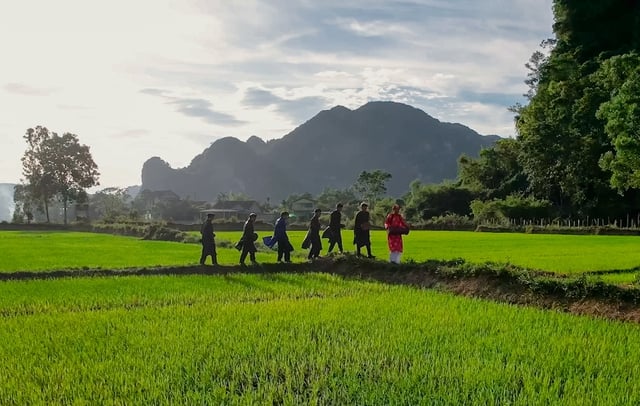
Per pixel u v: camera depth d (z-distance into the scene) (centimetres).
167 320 1059
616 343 898
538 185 7131
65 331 976
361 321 1044
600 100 5972
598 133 6103
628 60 2153
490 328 1000
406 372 729
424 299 1320
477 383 689
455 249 2700
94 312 1153
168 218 12325
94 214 13250
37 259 2377
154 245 3516
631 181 1925
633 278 1507
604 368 757
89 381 702
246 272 1991
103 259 2369
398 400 637
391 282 1742
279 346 860
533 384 680
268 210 13475
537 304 1341
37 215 13375
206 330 966
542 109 6944
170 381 700
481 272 1545
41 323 1045
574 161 6344
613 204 6209
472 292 1496
